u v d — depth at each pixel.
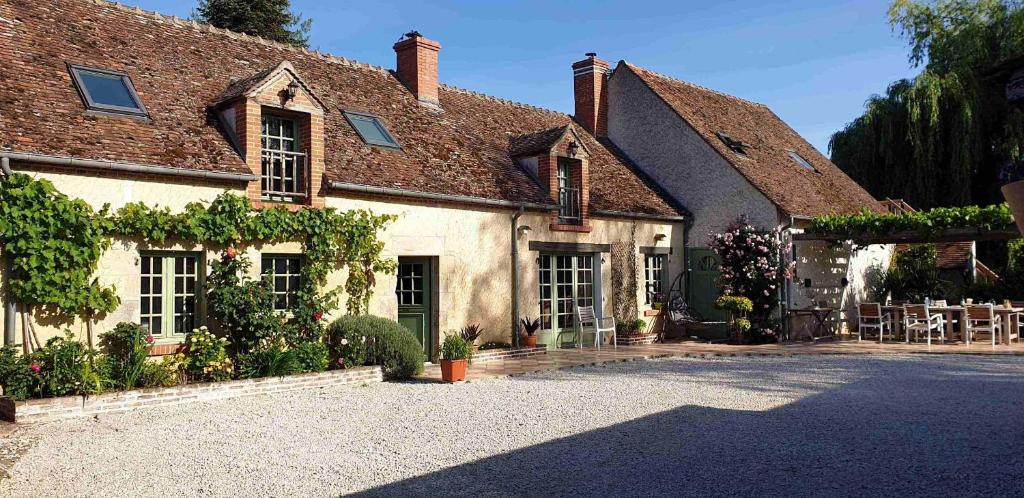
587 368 13.27
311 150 11.88
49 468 6.60
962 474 6.21
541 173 15.95
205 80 12.41
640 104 20.34
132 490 6.00
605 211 16.83
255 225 10.88
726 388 10.81
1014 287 19.62
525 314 15.27
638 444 7.41
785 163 21.14
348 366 11.54
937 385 10.84
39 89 10.00
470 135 16.39
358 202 12.45
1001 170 5.88
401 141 14.38
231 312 10.46
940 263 22.78
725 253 17.73
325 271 11.82
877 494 5.73
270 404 9.63
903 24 28.19
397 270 13.55
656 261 18.78
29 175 8.97
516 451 7.20
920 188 25.06
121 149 9.88
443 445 7.45
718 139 19.52
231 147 11.27
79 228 9.27
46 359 8.84
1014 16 24.75
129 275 9.88
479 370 12.67
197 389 9.68
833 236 18.00
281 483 6.20
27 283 8.88
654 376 12.17
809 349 15.80
